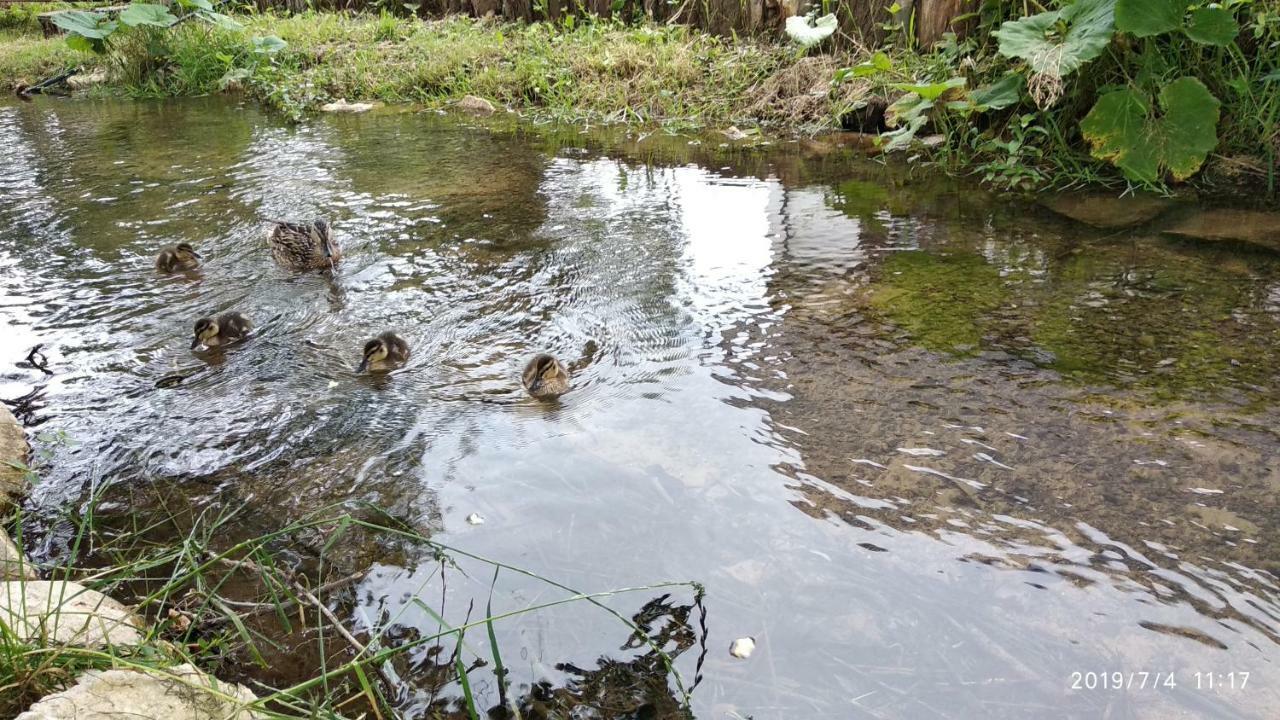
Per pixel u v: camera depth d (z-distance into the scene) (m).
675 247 6.99
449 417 4.62
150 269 6.98
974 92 9.06
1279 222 6.99
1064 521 3.54
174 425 4.65
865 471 3.92
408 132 11.88
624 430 4.36
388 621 3.22
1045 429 4.20
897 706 2.75
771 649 2.99
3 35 21.41
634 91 12.48
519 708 2.82
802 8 12.29
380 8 19.25
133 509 3.96
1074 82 8.59
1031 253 6.60
